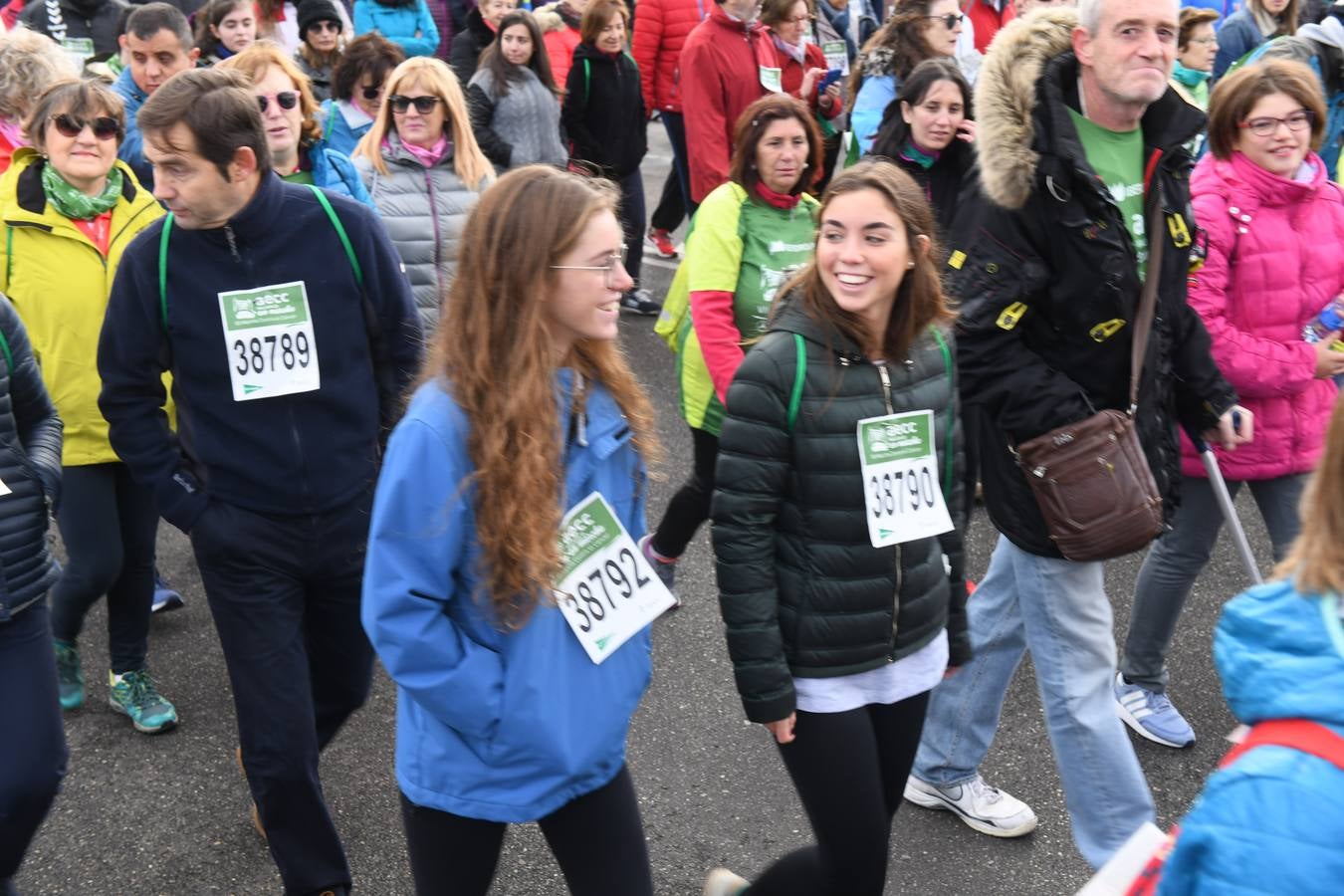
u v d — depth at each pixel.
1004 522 3.18
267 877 3.44
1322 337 3.79
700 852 3.53
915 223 2.49
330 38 6.70
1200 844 1.49
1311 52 5.59
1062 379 3.05
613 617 2.34
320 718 3.41
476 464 2.18
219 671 4.44
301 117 4.18
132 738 4.05
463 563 2.23
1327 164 5.85
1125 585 5.10
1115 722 3.20
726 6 6.71
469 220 2.20
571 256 2.16
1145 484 3.04
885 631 2.62
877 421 2.55
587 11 7.50
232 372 2.97
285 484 3.01
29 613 2.83
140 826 3.64
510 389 2.16
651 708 4.22
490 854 2.43
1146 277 3.10
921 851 3.53
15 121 4.49
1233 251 3.76
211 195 2.84
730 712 4.20
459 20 9.39
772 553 2.58
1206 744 4.04
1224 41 7.81
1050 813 3.70
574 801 2.42
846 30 9.31
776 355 2.52
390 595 2.16
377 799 3.75
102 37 7.50
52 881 3.41
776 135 4.06
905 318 2.57
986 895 3.37
